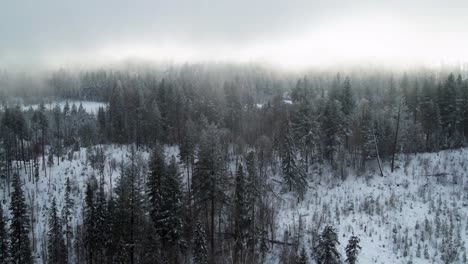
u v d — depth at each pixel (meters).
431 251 37.94
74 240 51.09
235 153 70.88
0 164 70.06
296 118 67.06
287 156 56.16
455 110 68.06
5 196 66.62
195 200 49.84
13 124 79.94
